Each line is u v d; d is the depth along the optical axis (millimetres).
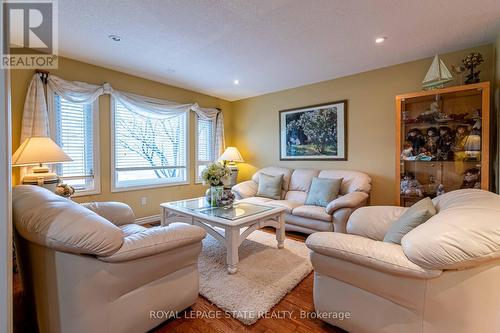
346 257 1287
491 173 2604
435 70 2637
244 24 2211
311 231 3061
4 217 989
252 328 1500
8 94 1001
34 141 2312
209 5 1926
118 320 1248
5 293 997
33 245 1330
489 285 1029
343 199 2842
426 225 1139
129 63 3154
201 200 3172
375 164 3434
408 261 1100
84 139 3195
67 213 1166
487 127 2402
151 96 3855
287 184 4012
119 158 3561
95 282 1178
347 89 3656
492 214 1051
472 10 2008
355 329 1334
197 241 1563
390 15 2074
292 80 3869
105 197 3385
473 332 1033
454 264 989
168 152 4176
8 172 1006
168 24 2209
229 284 1960
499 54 2379
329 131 3842
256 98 4824
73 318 1184
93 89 3162
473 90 2514
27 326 1514
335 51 2799
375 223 1974
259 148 4816
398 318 1174
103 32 2348
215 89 4387
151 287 1379
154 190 3949
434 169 2916
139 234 1348
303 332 1464
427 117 2883
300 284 2006
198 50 2760
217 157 4859
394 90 3244
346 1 1878
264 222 2516
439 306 1065
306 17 2100
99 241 1116
